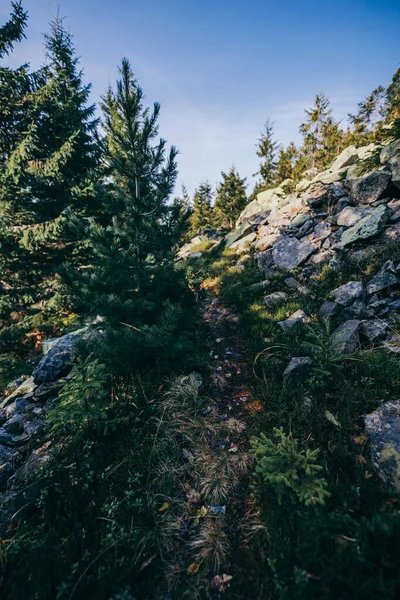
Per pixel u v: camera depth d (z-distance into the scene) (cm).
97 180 481
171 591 211
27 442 389
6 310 1018
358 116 2370
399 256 563
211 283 966
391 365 362
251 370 464
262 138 2767
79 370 334
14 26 926
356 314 488
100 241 446
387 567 185
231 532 247
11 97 934
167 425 354
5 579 206
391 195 780
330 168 1309
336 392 351
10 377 800
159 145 478
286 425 325
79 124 1065
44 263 1107
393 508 219
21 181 941
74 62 1095
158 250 520
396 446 260
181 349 414
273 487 248
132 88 435
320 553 198
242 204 2467
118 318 465
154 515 259
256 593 197
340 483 253
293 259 801
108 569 215
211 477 292
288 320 553
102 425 332
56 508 263
